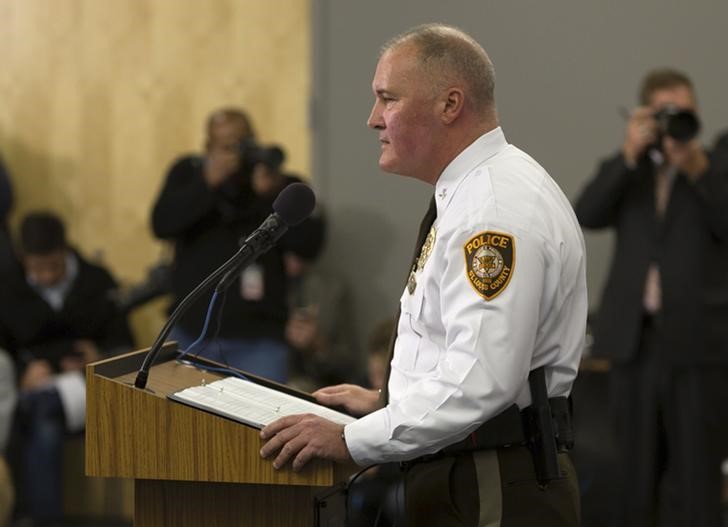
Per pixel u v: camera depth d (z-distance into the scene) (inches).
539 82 522.6
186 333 465.1
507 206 220.2
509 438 226.7
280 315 473.1
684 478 430.0
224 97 561.0
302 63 550.9
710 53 512.4
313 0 546.0
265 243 236.5
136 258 576.1
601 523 446.3
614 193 437.1
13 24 581.0
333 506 236.4
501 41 524.4
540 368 228.8
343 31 542.6
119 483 540.1
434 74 229.1
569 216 232.4
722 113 512.4
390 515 284.7
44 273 528.7
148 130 571.2
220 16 560.1
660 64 515.8
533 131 524.1
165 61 567.8
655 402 431.2
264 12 553.9
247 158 462.9
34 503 511.2
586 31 519.2
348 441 214.4
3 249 534.3
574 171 522.0
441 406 212.1
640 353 432.1
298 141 551.8
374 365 436.8
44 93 580.1
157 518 227.1
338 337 533.0
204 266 465.1
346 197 544.7
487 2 524.4
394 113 230.7
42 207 582.9
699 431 427.8
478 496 227.1
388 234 541.0
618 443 438.3
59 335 530.6
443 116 229.6
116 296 534.6
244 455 215.5
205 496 226.5
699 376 428.1
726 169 429.4
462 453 228.8
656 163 437.1
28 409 512.7
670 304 428.1
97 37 574.2
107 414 217.5
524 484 226.7
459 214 223.3
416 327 231.8
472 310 214.7
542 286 220.1
